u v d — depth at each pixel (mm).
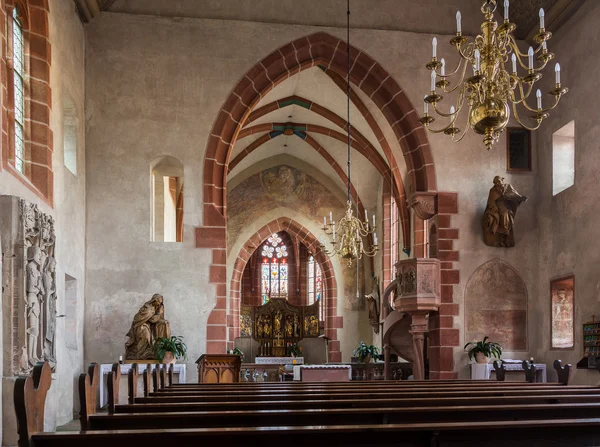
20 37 12398
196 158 17188
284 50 17781
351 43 18125
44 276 11383
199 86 17422
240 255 30844
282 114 26031
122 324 16438
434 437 4500
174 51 17438
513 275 17781
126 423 5344
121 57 17250
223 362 14633
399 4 18453
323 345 36375
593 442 4875
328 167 30078
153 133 17141
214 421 5559
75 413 15102
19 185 10695
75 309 15445
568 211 16547
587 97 15898
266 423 5688
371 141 25531
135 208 16875
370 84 18359
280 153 30641
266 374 29906
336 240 30562
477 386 10094
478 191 17984
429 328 17953
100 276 16547
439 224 17703
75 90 15867
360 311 30562
